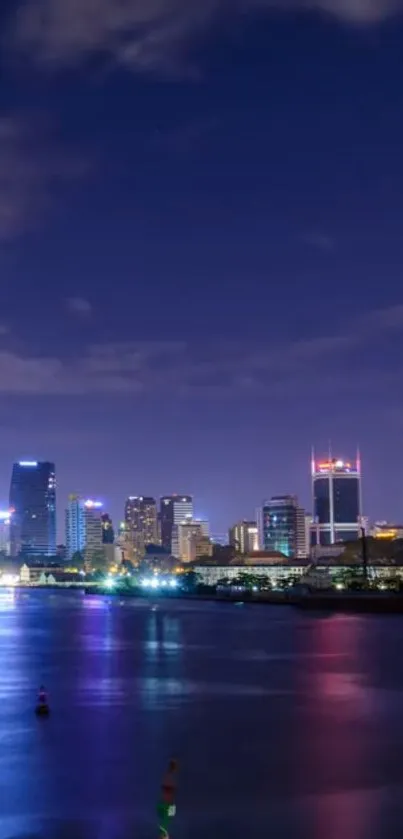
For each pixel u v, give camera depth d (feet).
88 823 137.08
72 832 132.87
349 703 252.62
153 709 243.19
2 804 147.33
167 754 184.96
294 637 526.98
